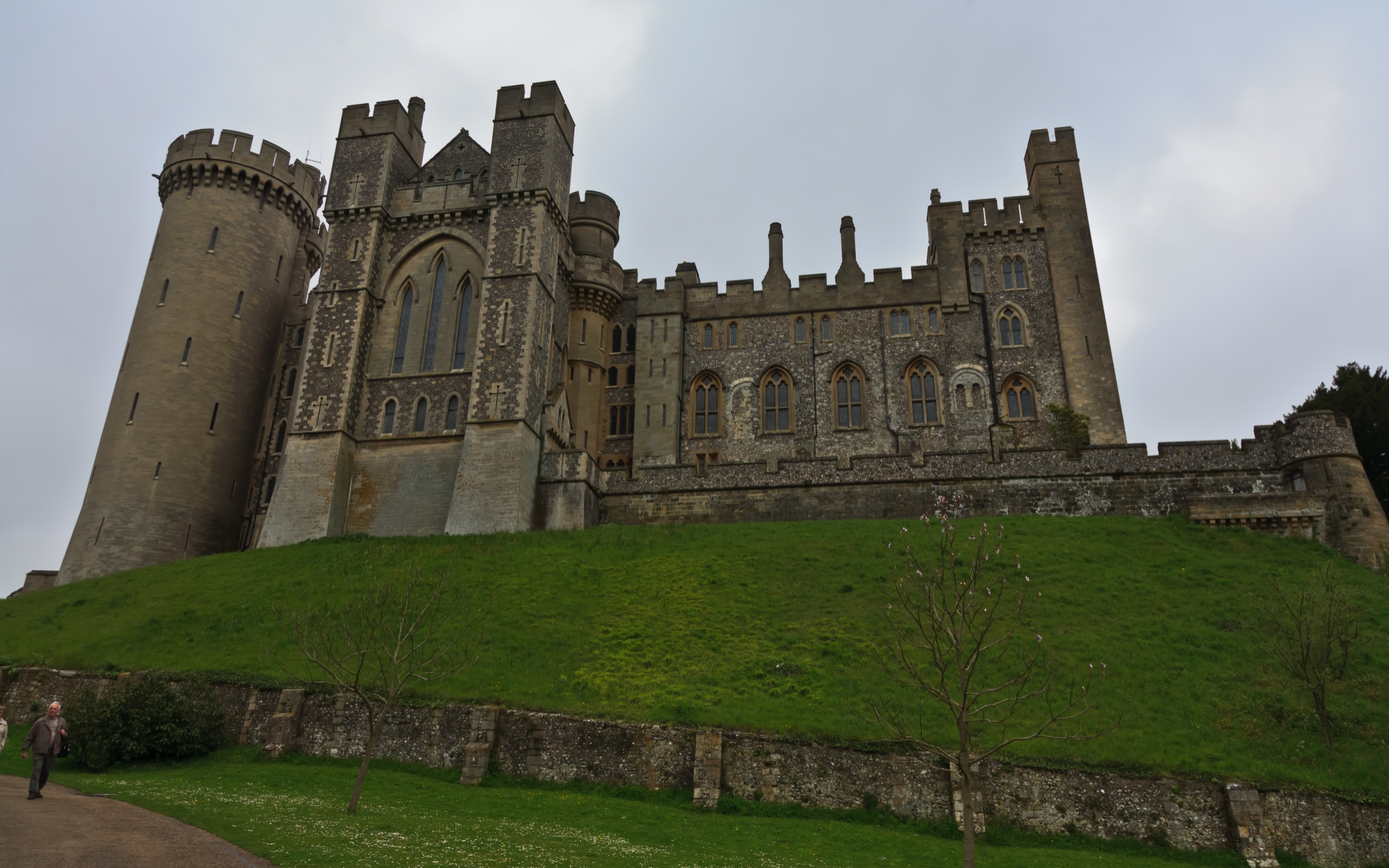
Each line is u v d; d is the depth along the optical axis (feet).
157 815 49.47
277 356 175.73
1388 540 104.01
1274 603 82.07
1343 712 69.62
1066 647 79.25
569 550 112.78
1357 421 140.05
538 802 62.23
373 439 142.82
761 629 86.63
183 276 162.81
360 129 159.12
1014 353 157.28
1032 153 169.78
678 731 67.97
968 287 162.09
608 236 175.52
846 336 163.94
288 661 84.28
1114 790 61.05
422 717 73.56
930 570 93.97
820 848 53.88
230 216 169.37
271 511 135.95
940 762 63.26
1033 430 152.25
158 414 153.99
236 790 60.90
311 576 108.58
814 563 101.45
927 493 125.08
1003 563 97.19
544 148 151.94
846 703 71.87
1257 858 56.80
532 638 86.89
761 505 130.72
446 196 155.12
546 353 148.15
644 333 168.35
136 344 160.56
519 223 148.25
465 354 145.89
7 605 114.62
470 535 126.21
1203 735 66.95
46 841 40.16
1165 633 82.12
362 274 149.07
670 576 100.63
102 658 89.15
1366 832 58.49
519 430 134.72
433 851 44.91
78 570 143.64
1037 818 60.75
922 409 157.38
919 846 55.83
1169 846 58.85
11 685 86.53
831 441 157.99
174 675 81.71
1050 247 162.40
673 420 161.79
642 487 136.77
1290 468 112.98
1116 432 149.79
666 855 49.01
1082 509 119.44
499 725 71.51
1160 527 108.68
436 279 152.05
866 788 63.72
